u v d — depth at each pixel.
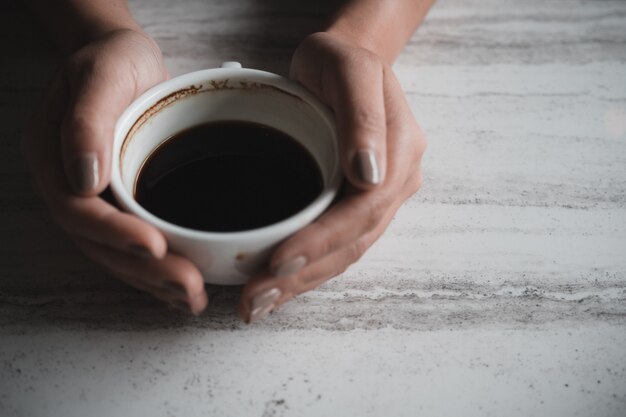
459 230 0.43
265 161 0.39
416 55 0.52
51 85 0.40
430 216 0.43
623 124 0.49
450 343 0.39
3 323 0.39
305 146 0.40
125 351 0.38
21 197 0.43
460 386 0.37
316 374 0.37
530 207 0.44
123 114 0.37
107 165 0.35
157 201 0.38
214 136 0.40
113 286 0.40
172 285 0.34
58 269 0.40
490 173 0.46
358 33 0.46
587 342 0.39
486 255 0.42
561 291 0.41
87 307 0.39
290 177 0.39
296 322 0.39
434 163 0.46
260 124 0.40
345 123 0.36
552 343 0.39
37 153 0.38
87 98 0.37
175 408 0.36
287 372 0.37
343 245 0.36
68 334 0.38
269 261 0.34
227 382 0.37
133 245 0.33
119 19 0.46
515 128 0.48
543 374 0.38
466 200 0.44
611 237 0.43
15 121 0.46
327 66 0.39
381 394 0.37
